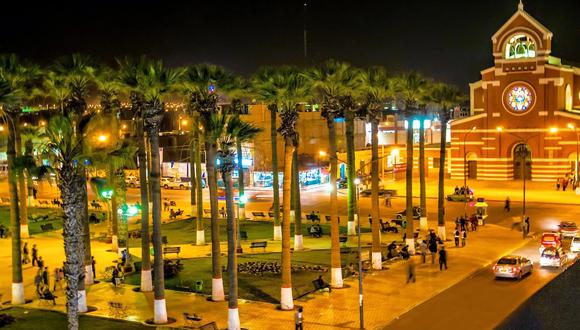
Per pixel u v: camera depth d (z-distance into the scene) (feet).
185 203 311.27
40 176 105.70
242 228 240.73
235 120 129.18
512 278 157.07
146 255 151.64
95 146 108.06
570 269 72.54
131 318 131.03
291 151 136.05
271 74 143.33
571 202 289.94
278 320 128.06
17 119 151.33
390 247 183.93
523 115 351.05
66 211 102.17
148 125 130.00
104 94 157.17
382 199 311.88
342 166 389.39
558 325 69.00
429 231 205.05
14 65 144.56
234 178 379.14
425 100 209.77
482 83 362.12
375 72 172.04
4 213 282.97
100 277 165.07
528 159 355.15
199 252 198.59
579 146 338.75
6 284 160.97
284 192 135.23
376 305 137.39
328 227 241.76
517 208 278.26
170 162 395.96
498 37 353.72
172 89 134.41
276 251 197.77
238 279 161.07
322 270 169.37
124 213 184.75
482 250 194.18
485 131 360.48
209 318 130.11
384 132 458.91
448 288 150.51
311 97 156.56
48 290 142.82
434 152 392.27
